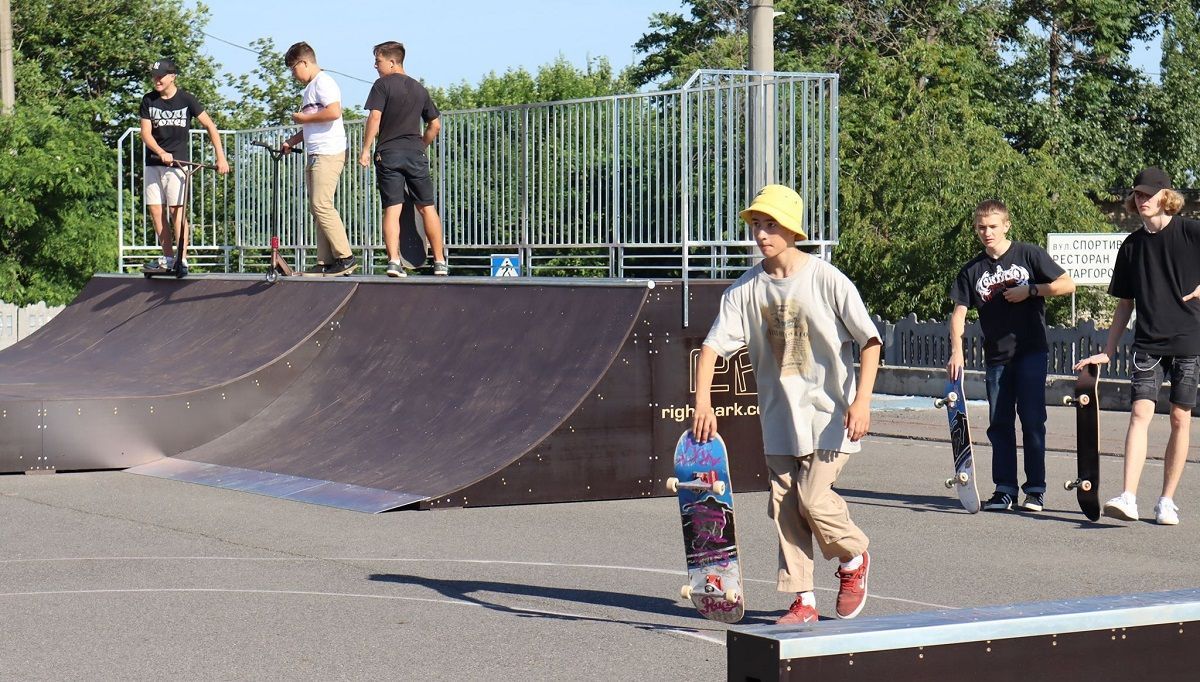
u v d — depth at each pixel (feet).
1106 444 48.65
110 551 28.48
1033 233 95.40
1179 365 31.30
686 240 38.34
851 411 20.24
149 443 41.22
